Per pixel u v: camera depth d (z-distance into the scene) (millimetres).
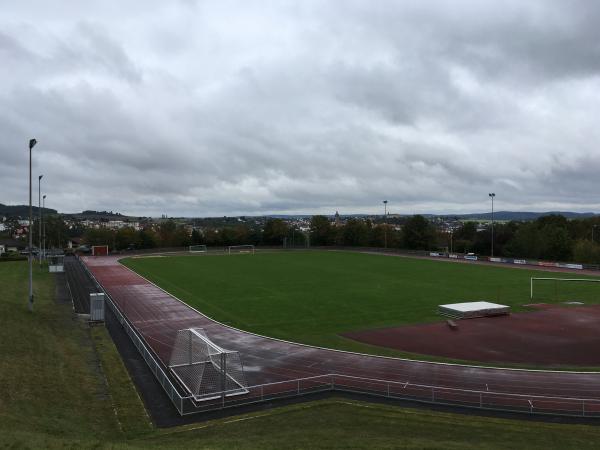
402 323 46188
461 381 29797
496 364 33531
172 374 30500
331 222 186375
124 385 28469
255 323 46062
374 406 25516
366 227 167375
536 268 95375
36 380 26203
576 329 44000
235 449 18938
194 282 74312
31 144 46562
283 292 64188
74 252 141000
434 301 57469
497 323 46281
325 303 56156
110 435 21531
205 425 22984
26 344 32062
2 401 22156
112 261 111438
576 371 31859
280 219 183500
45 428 20484
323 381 29781
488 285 70500
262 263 105000
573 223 154000
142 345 34812
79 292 63750
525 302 57250
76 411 23828
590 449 20078
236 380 29078
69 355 32875
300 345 38250
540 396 27047
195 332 33000
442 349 37344
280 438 20859
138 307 54188
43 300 54938
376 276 81125
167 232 175875
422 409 25125
